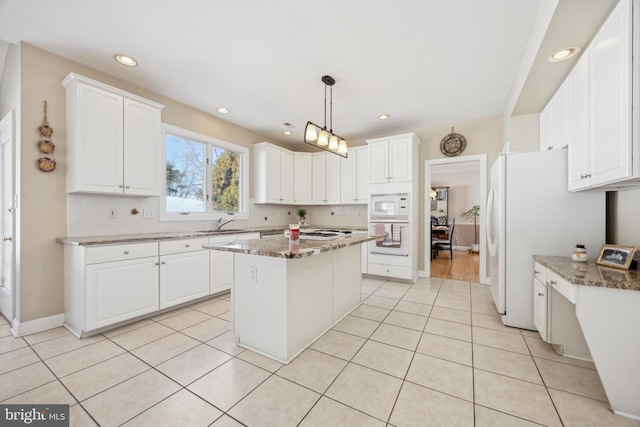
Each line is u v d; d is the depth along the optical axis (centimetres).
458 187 839
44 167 238
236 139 437
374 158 432
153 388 162
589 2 151
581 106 191
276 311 196
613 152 151
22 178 230
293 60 255
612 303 145
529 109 300
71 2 186
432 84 301
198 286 312
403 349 211
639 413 140
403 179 407
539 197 236
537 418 140
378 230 425
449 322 262
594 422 137
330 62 259
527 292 243
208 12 195
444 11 193
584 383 168
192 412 143
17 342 218
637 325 142
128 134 271
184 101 349
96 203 274
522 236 243
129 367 184
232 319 222
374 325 256
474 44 230
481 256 404
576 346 197
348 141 524
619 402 142
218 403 150
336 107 367
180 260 294
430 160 441
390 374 178
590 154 177
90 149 247
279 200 475
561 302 201
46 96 241
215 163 408
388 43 229
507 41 225
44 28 213
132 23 207
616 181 153
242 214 444
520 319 246
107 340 224
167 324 257
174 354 202
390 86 306
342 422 137
